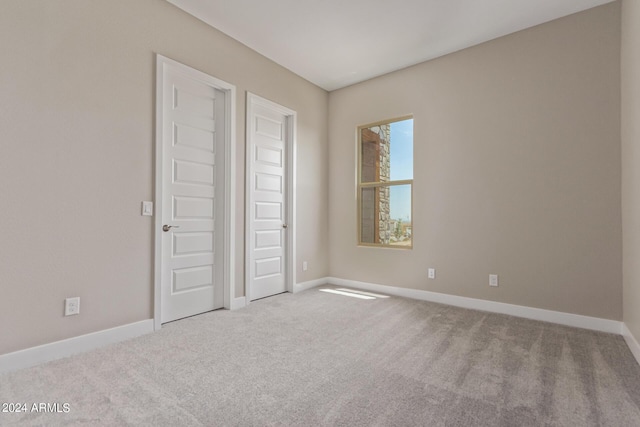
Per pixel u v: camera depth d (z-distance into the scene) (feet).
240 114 11.27
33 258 6.73
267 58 12.31
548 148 9.78
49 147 6.95
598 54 9.04
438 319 9.91
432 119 12.19
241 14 9.69
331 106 15.37
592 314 9.04
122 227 8.16
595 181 9.04
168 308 9.48
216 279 10.87
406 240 12.93
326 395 5.62
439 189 11.96
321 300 12.14
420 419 4.95
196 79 9.97
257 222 12.23
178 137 9.67
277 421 4.89
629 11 7.83
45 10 6.89
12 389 5.71
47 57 6.91
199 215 10.31
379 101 13.74
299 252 13.83
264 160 12.52
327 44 11.34
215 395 5.59
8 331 6.41
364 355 7.27
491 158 10.84
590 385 5.98
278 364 6.81
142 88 8.56
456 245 11.55
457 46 11.34
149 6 8.73
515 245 10.35
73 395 5.54
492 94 10.84
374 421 4.90
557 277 9.60
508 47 10.55
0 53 6.32
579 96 9.30
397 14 9.59
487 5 9.09
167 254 9.43
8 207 6.42
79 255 7.39
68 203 7.23
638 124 7.04
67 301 7.18
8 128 6.42
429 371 6.52
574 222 9.35
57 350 7.00
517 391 5.77
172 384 5.95
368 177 14.19
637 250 7.22
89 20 7.56
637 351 7.04
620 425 4.83
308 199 14.30
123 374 6.31
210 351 7.45
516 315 10.25
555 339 8.25
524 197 10.19
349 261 14.61
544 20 9.79
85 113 7.49
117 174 8.05
